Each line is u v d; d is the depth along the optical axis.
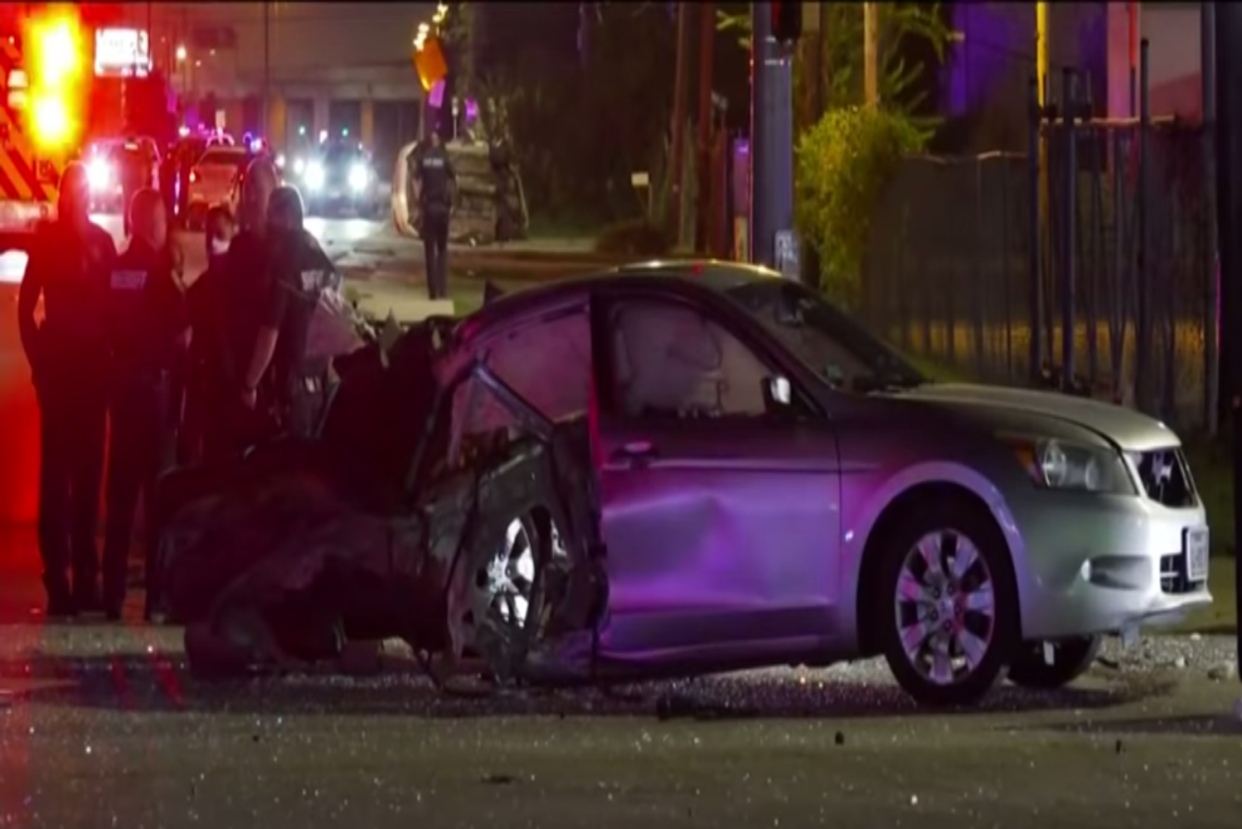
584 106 114.50
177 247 36.59
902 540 25.47
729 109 115.06
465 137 88.69
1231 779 22.00
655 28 116.38
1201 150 46.03
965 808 20.77
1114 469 25.47
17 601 33.41
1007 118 120.25
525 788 21.62
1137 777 22.08
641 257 91.12
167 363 31.53
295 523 26.55
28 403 38.34
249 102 151.88
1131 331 48.19
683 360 26.20
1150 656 29.78
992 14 122.81
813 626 25.53
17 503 38.47
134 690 26.97
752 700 26.56
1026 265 53.69
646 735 24.34
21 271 38.41
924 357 60.44
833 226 66.06
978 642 25.30
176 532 26.95
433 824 20.12
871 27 82.31
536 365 26.78
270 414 31.33
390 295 69.25
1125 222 48.06
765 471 25.53
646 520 25.58
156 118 60.41
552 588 25.89
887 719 25.20
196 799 21.14
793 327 26.94
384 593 26.45
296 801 21.03
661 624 25.59
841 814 20.50
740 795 21.30
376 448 26.64
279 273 30.94
